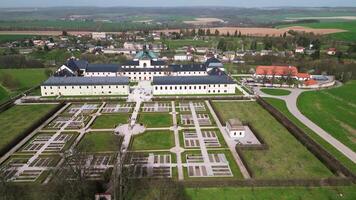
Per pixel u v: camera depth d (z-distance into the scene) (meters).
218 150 100.12
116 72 199.12
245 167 89.25
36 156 96.06
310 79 195.12
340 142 105.88
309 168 88.50
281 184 79.25
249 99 157.50
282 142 105.50
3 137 107.88
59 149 100.62
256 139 108.62
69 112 136.50
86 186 75.69
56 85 161.25
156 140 107.50
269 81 193.62
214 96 160.38
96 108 142.25
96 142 105.38
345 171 84.06
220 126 120.62
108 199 71.81
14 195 73.50
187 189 77.81
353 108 145.00
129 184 78.31
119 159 89.50
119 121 125.31
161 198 73.38
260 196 75.19
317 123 123.50
